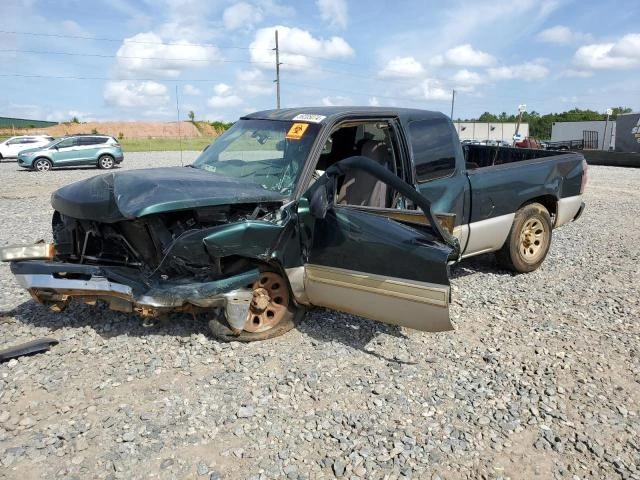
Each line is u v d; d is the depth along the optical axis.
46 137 31.72
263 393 3.54
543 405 3.48
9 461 2.83
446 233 3.81
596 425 3.29
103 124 88.88
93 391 3.53
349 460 2.90
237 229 3.83
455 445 3.06
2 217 10.28
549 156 6.82
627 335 4.64
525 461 2.95
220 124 94.44
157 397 3.47
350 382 3.71
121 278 3.90
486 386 3.73
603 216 11.08
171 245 3.76
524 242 6.24
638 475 2.85
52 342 4.14
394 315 3.92
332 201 4.14
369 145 5.19
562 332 4.67
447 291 3.64
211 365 3.89
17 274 4.17
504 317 4.99
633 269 6.75
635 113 29.73
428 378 3.81
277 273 4.28
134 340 4.23
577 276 6.38
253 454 2.93
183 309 4.00
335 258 4.08
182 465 2.83
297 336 4.40
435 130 5.28
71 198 4.16
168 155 35.28
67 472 2.76
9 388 3.55
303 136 4.54
